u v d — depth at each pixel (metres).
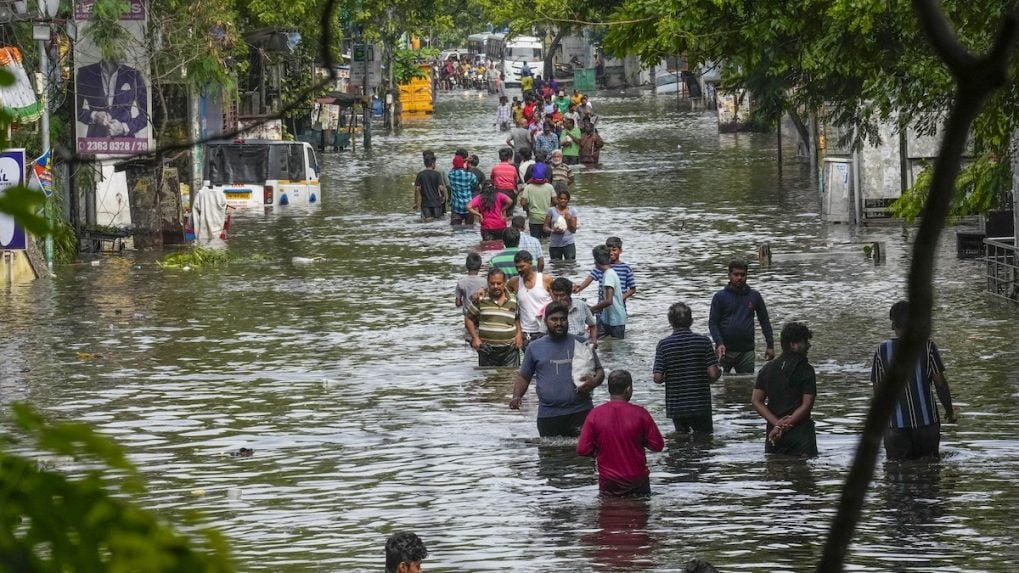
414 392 35.16
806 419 27.66
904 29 30.11
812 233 67.44
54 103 62.03
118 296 52.56
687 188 90.69
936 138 69.38
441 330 44.47
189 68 67.50
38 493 3.35
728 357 36.91
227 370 38.25
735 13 34.09
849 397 33.59
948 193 3.75
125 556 3.33
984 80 3.72
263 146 86.00
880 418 3.63
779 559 20.77
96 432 3.51
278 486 26.12
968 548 21.14
